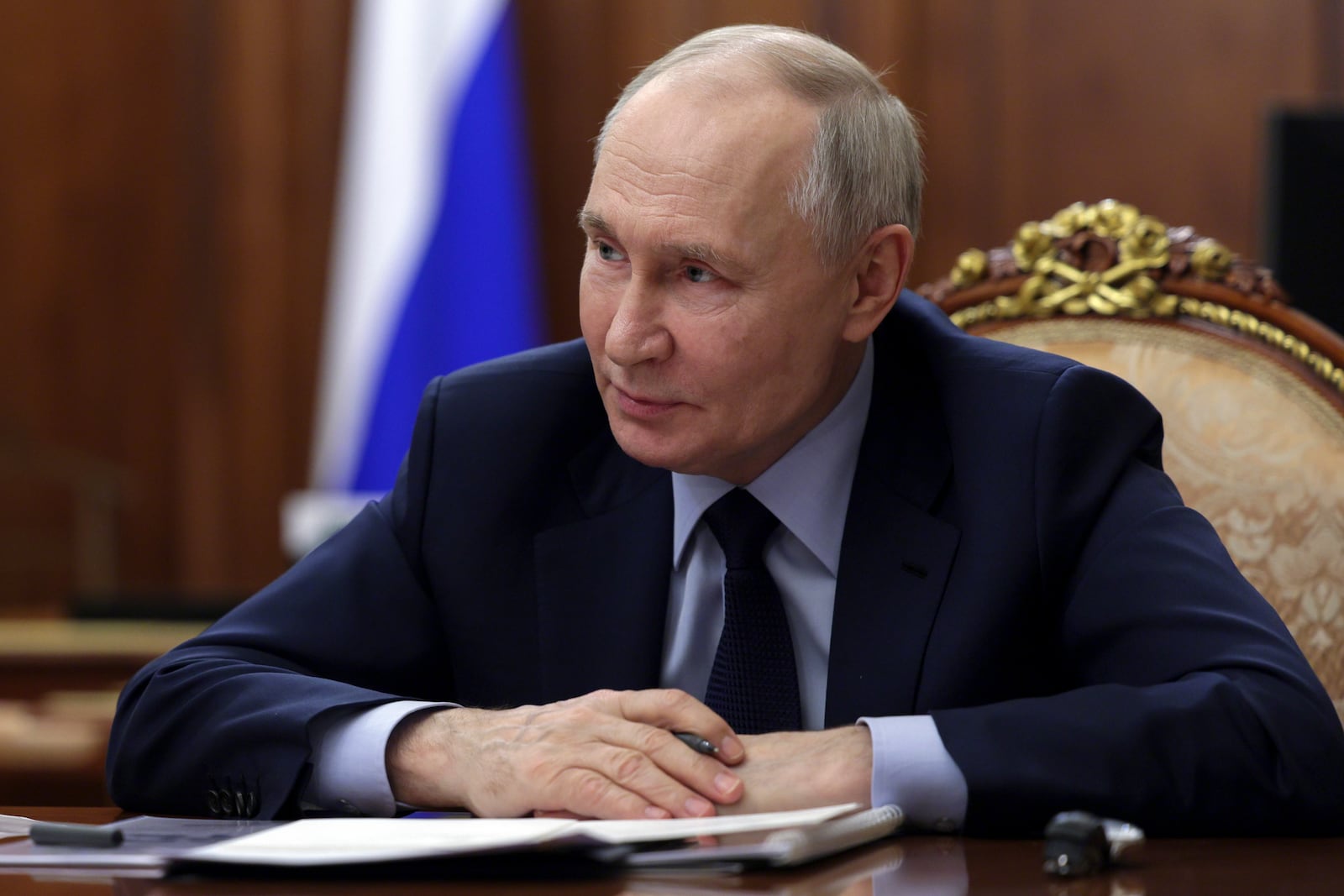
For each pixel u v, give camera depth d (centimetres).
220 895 301
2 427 1859
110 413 1861
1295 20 1614
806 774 377
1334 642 568
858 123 468
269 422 1831
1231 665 411
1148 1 1650
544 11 1742
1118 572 457
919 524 486
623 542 516
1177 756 376
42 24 1864
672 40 1728
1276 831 380
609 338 452
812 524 497
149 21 1853
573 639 507
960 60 1691
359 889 307
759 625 492
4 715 838
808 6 1708
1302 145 830
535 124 1738
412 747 406
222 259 1841
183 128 1847
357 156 1559
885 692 466
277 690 434
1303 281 828
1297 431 586
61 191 1866
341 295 1555
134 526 1858
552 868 319
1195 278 620
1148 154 1652
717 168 442
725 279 447
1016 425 488
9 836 366
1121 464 485
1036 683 479
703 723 387
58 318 1867
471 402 549
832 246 460
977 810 371
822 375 473
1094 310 627
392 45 1557
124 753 447
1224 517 586
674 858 320
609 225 450
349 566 526
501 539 525
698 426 460
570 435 541
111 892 306
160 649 927
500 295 1540
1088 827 322
